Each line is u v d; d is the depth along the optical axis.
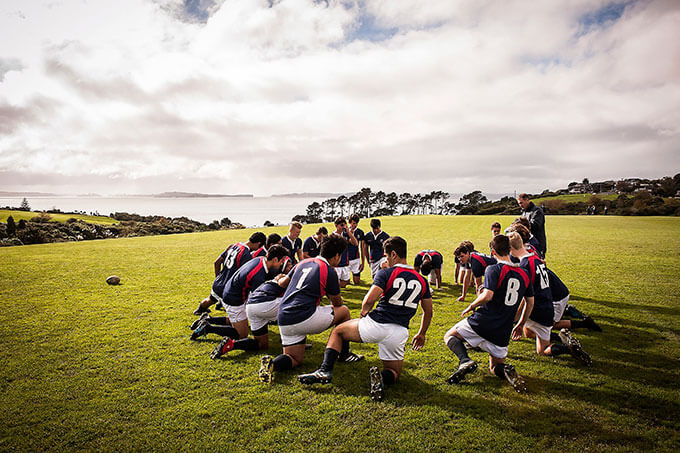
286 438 3.19
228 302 5.31
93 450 3.03
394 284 3.98
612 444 3.12
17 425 3.36
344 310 4.78
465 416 3.52
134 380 4.22
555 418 3.48
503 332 4.06
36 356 4.87
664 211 60.44
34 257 13.80
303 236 24.33
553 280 5.46
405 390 4.01
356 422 3.42
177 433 3.25
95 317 6.57
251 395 3.89
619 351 5.05
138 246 18.12
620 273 10.50
